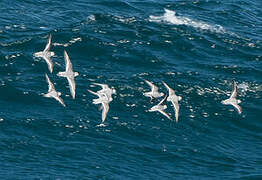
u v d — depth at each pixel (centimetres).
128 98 8394
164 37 10150
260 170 7344
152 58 9469
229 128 8144
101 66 9150
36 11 10844
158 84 8762
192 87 8794
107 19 10638
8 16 10456
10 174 6750
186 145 7706
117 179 6888
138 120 8025
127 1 11675
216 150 7675
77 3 11388
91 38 9775
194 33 10469
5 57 9031
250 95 8838
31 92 8350
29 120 7794
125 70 9100
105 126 7844
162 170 7175
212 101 8569
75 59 9269
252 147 7831
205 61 9631
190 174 7156
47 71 8869
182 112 8288
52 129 7681
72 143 7469
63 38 9731
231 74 9306
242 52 10069
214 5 11969
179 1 11962
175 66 9356
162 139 7756
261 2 12669
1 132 7506
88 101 8281
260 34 10925
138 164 7231
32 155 7175
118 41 9838
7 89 8362
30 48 9394
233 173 7250
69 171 6938
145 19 10850
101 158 7256
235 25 11162
